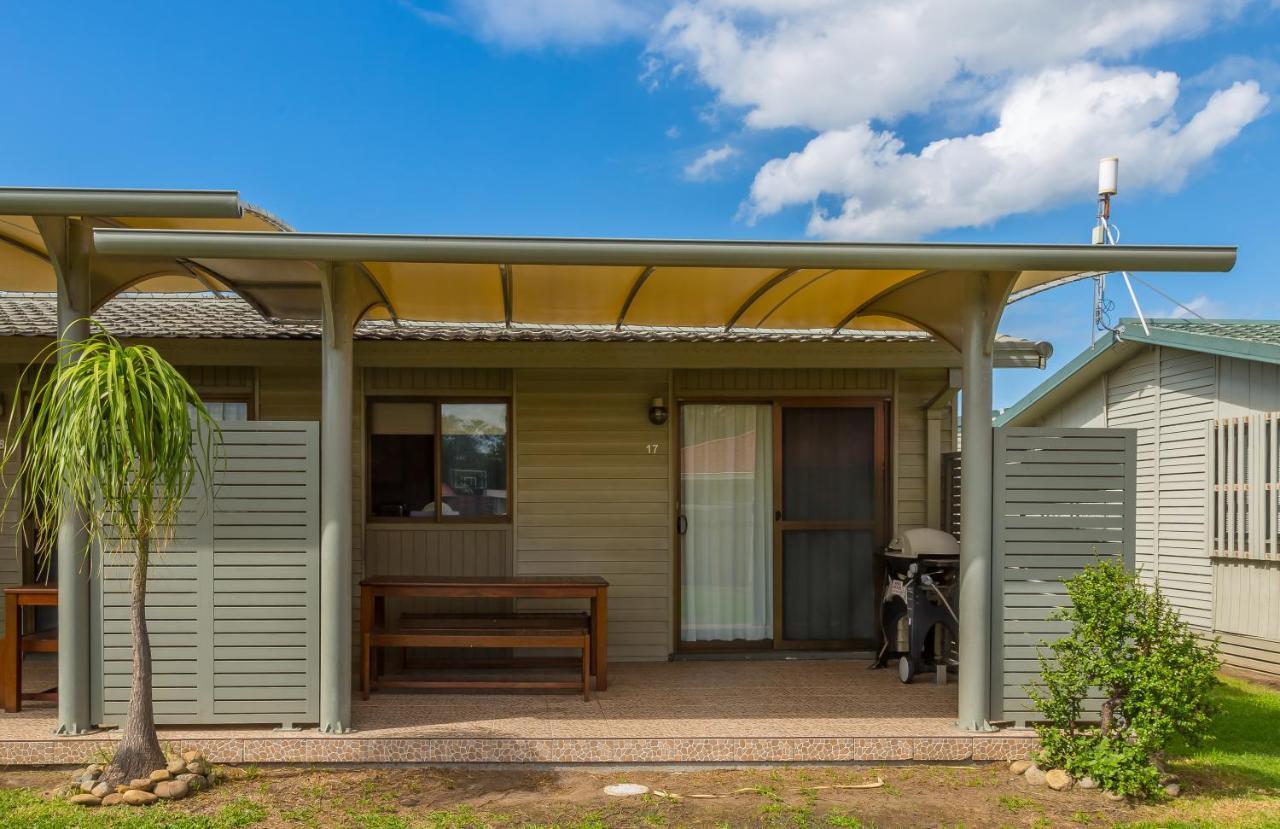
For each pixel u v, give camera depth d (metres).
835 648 8.89
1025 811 5.07
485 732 5.84
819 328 8.71
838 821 4.87
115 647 5.77
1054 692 5.62
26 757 5.47
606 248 5.23
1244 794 5.39
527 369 8.69
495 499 8.70
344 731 5.80
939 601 7.59
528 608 8.62
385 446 8.65
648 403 8.79
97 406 4.58
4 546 8.28
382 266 6.16
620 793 5.28
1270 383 9.33
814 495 8.97
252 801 5.00
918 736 5.86
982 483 6.08
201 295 10.49
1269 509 9.16
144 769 5.10
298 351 8.02
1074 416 13.19
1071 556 6.21
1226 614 9.79
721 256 5.30
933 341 8.41
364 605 6.94
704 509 8.94
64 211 4.89
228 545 5.84
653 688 7.34
